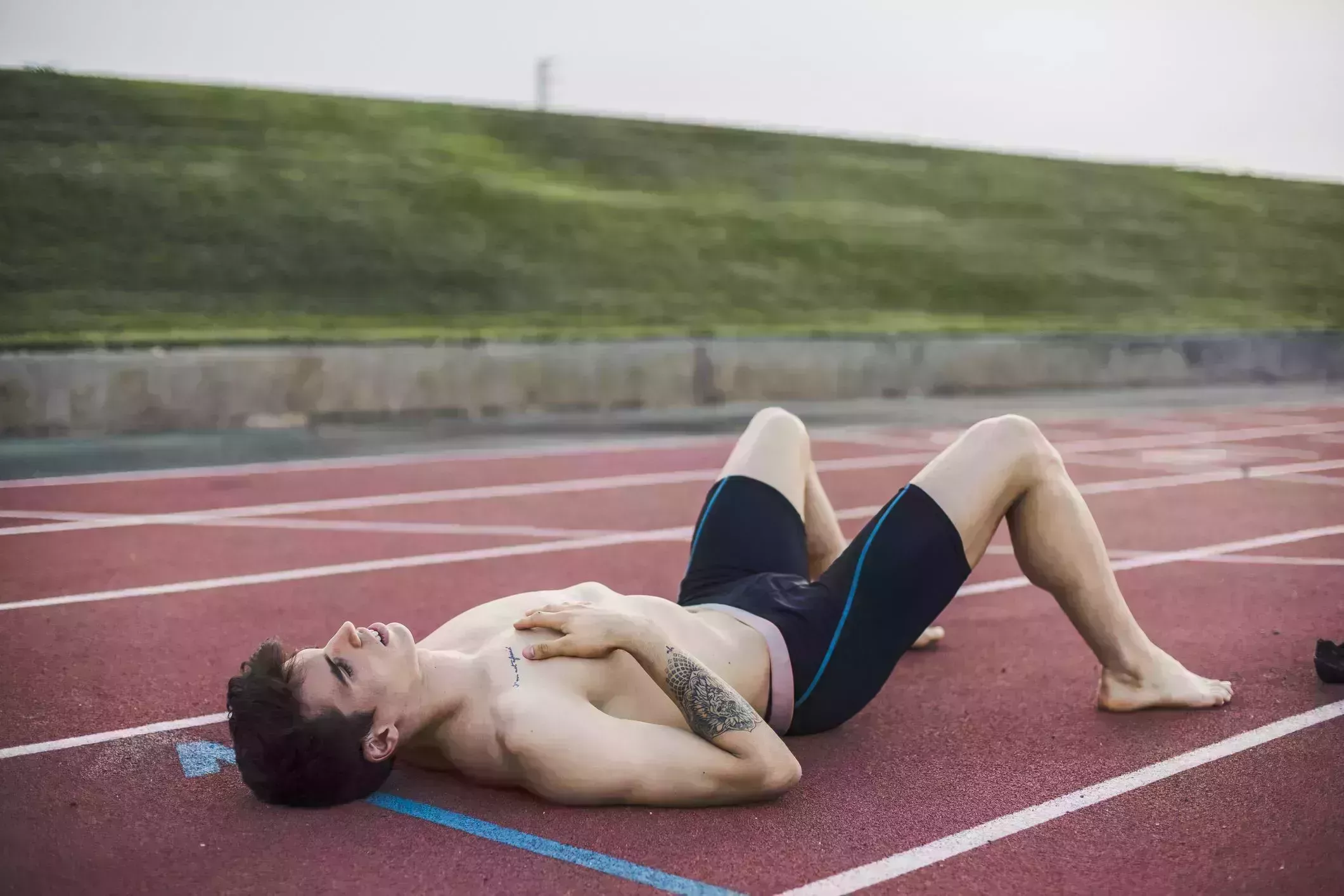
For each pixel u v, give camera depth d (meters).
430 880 2.89
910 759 3.64
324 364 12.59
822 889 2.84
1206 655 4.68
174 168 22.36
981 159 34.75
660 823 3.17
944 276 25.88
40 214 19.66
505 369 13.72
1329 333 19.94
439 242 22.17
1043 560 3.88
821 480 9.20
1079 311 25.08
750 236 26.12
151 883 2.90
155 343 12.50
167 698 4.21
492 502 8.17
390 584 5.89
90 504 7.97
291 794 3.20
